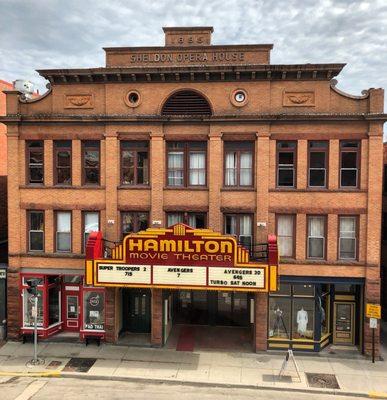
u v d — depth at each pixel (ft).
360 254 60.54
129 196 63.82
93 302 65.16
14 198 65.10
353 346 64.18
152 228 60.90
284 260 61.57
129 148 64.34
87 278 59.16
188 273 57.57
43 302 65.62
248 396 49.73
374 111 58.70
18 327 65.62
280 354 61.57
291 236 62.54
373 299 60.03
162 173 63.00
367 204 59.88
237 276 56.65
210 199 62.28
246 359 59.72
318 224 62.18
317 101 60.75
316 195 60.90
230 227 63.62
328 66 59.36
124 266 58.49
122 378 53.57
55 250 65.77
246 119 60.70
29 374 54.39
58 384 52.13
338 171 60.44
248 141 62.23
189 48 63.82
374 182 59.36
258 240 61.67
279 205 61.52
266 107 61.57
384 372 56.03
